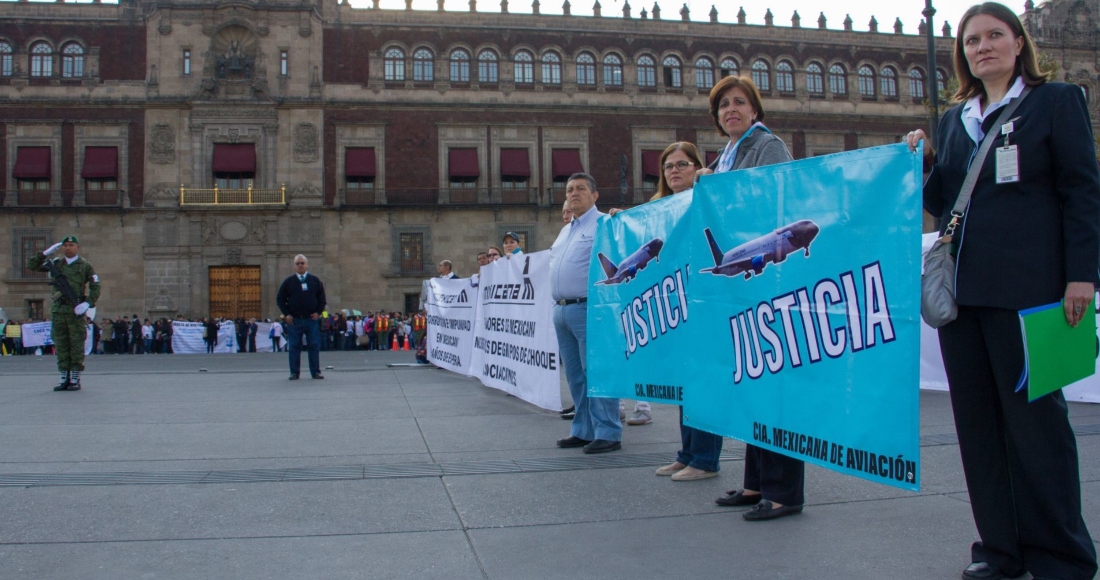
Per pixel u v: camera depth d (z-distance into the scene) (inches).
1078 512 138.2
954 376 147.7
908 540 165.2
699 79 1888.5
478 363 497.4
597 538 169.2
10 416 359.3
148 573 147.3
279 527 177.8
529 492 211.2
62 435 304.7
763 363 177.3
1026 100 140.6
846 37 1942.7
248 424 334.6
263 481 223.8
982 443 145.6
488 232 1769.2
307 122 1706.4
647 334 239.8
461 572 147.3
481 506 196.2
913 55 1983.3
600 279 265.7
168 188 1657.2
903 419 141.7
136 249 1653.5
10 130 1644.9
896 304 144.1
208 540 168.1
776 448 172.7
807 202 164.9
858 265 152.3
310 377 589.6
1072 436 139.9
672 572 146.4
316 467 243.6
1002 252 137.9
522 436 304.5
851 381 152.9
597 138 1830.7
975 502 146.4
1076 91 137.3
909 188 143.3
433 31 1776.6
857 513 187.6
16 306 1622.8
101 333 1537.9
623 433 318.7
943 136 154.1
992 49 142.0
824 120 1916.8
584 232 290.2
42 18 1662.2
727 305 189.9
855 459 150.9
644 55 1867.6
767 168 176.2
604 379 260.8
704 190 197.8
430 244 1744.6
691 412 202.8
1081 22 2015.3
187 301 1647.4
